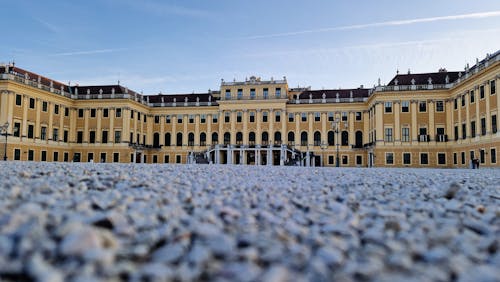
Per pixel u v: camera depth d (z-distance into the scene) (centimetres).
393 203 753
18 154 5169
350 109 6488
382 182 1234
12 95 5081
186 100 7125
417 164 5322
